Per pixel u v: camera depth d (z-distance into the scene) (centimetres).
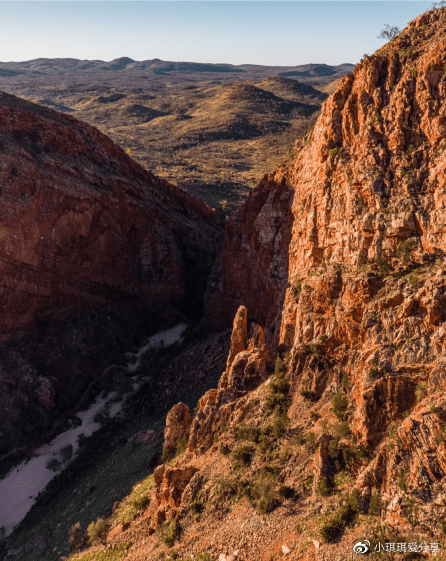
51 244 7238
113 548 3212
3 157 6881
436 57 2988
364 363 2580
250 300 6788
